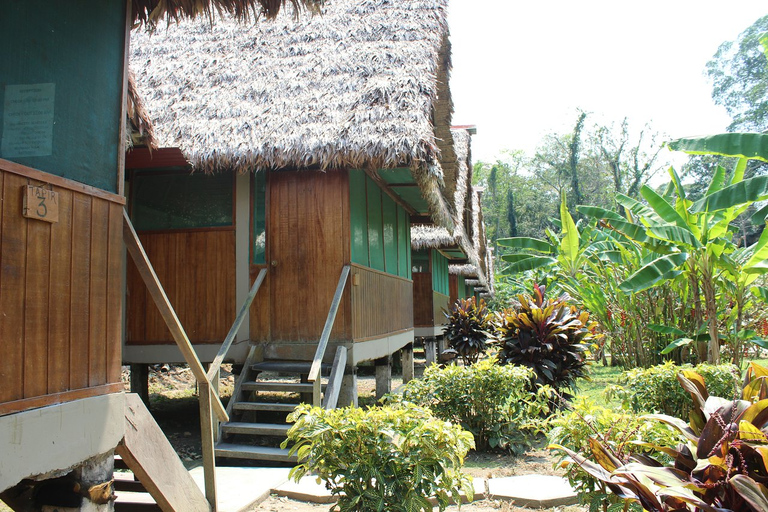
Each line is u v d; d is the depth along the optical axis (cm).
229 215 682
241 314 593
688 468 248
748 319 1045
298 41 754
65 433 262
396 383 1123
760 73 3356
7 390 236
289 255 662
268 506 404
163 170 698
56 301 266
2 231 239
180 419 724
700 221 888
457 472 312
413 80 638
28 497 289
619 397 619
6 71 257
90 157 301
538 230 4903
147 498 424
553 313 708
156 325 675
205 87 714
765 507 194
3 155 253
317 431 303
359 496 296
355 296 663
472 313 1266
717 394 593
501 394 561
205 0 352
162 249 687
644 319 1048
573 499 400
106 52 318
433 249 1438
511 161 5291
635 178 3556
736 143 771
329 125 607
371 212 775
